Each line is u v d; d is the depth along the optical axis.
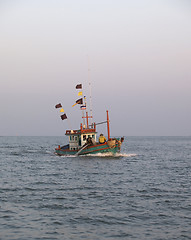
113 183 28.31
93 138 50.66
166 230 15.61
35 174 34.84
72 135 53.31
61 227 16.00
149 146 120.31
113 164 44.47
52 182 28.91
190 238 14.62
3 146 116.81
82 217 17.58
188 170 39.59
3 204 20.06
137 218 17.42
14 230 15.48
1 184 27.50
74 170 38.19
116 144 49.78
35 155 67.12
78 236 14.84
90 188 25.73
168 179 31.12
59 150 61.16
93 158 49.84
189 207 19.64
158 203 20.61
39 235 14.91
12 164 46.84
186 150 91.50
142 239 14.52
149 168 41.12
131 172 36.44
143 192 24.14
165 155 68.12
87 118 52.12
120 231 15.48
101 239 14.49
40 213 18.27
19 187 26.06
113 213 18.33
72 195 22.97
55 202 20.78
